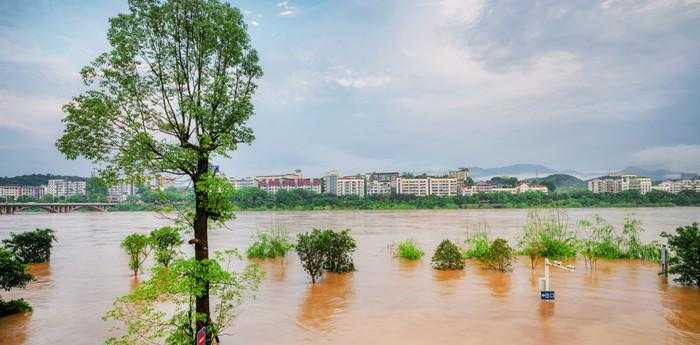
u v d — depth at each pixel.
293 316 15.34
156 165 10.66
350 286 20.08
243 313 15.79
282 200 145.38
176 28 11.20
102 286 21.09
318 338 13.04
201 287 10.17
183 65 11.27
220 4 11.59
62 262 29.12
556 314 14.88
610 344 12.01
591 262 24.47
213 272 10.19
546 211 54.31
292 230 56.62
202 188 10.34
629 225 28.94
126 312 15.94
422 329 13.57
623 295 17.38
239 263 27.31
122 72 10.70
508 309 15.59
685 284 19.16
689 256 18.50
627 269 23.12
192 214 11.03
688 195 145.38
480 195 151.62
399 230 54.94
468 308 15.83
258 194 142.25
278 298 17.97
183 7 11.18
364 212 125.06
